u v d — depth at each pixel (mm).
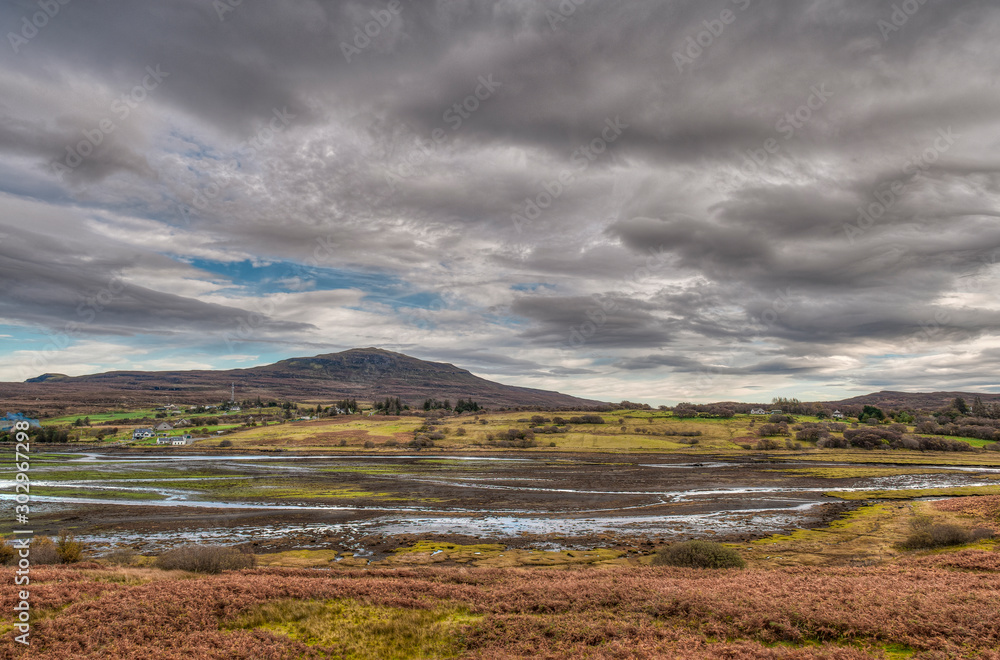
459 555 45219
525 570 32656
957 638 17016
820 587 23094
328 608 21609
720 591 22969
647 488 95250
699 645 17891
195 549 34062
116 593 21547
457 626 20094
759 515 65938
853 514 65062
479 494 87750
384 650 18438
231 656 17125
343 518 65750
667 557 35188
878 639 17562
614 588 24266
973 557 31125
